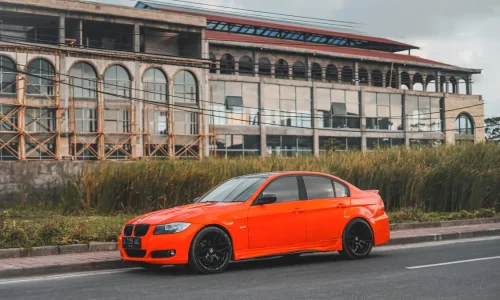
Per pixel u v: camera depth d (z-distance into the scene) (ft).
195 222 33.14
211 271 33.30
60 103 147.02
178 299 26.13
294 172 37.81
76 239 41.96
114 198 66.39
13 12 144.36
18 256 37.93
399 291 27.25
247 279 31.27
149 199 66.49
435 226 57.57
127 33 163.53
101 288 29.30
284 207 36.06
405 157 74.84
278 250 35.58
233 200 35.81
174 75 163.53
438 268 33.58
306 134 189.78
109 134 153.38
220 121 175.63
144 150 157.58
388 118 205.77
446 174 69.56
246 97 180.86
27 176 72.59
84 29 162.09
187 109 165.48
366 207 39.52
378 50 234.99
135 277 32.78
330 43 224.74
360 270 33.68
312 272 33.35
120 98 156.25
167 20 164.14
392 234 50.06
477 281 29.43
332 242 37.78
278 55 192.34
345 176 70.54
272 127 183.62
